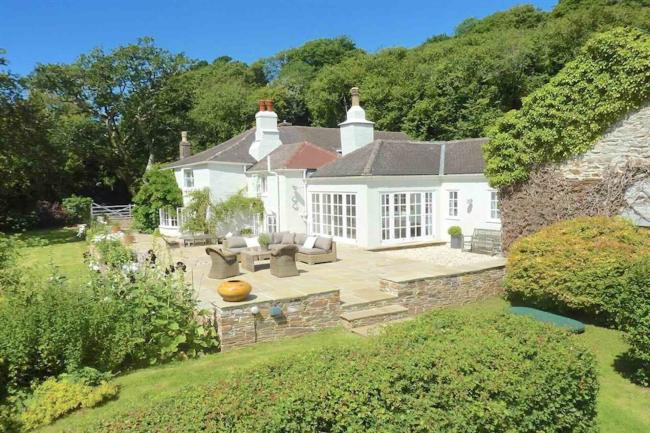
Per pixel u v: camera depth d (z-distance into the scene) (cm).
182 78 5194
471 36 5244
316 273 1578
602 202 1411
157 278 1017
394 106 4716
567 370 509
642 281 765
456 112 4491
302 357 515
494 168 1639
